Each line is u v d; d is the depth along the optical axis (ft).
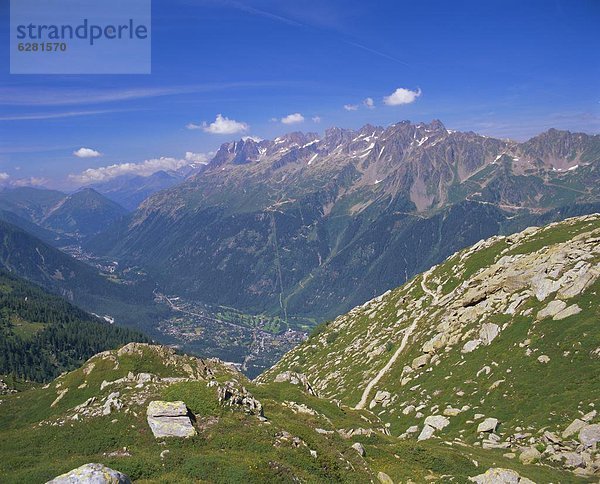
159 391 168.86
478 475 140.87
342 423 190.19
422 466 153.99
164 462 117.91
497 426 204.44
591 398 189.26
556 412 192.34
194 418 147.43
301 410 192.75
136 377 210.38
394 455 160.97
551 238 371.76
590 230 346.54
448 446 186.29
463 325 328.29
